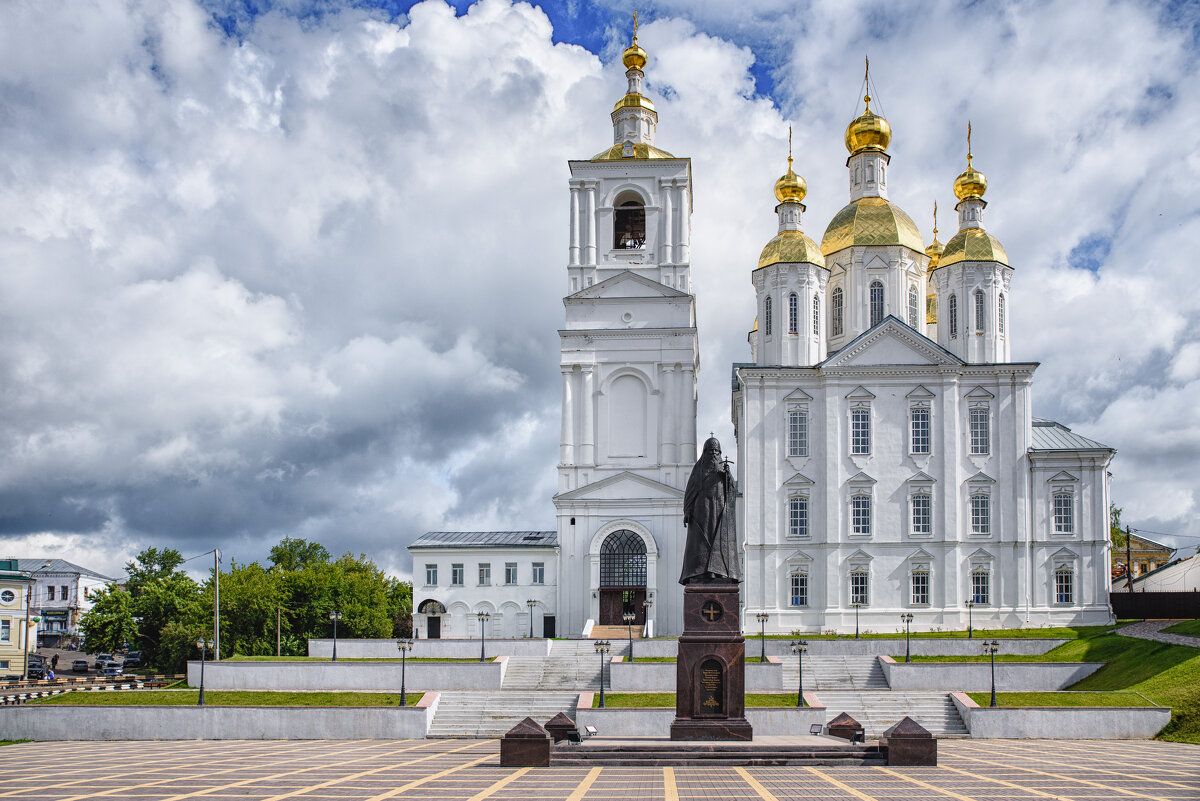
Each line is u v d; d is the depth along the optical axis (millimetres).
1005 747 57219
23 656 122125
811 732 54688
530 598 97875
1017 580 89562
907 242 100000
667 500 94812
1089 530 89938
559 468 97438
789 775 40906
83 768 48062
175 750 59062
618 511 95500
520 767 44750
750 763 44531
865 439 92250
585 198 101625
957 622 89188
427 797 35656
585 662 78688
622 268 100562
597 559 94750
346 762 49531
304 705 69500
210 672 78188
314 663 77500
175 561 144000
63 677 114938
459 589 98688
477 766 46188
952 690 72750
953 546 90000
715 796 35000
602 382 98562
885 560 90625
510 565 98562
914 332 92250
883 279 99562
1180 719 61875
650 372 98250
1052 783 38969
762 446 93188
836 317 101562
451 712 70438
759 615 90188
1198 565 107125
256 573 107125
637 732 65875
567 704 70812
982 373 92062
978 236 95812
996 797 35062
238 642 100375
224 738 68125
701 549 48375
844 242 100875
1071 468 90625
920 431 91938
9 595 122438
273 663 77812
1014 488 90688
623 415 98312
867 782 38812
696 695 47688
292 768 46656
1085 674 74000
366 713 67750
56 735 68750
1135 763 47125
